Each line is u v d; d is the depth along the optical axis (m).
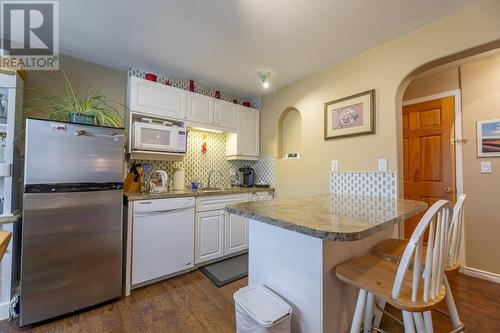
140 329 1.57
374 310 1.35
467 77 2.42
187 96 2.73
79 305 1.74
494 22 1.50
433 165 2.66
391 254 1.33
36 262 1.60
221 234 2.68
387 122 2.03
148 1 1.54
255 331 1.10
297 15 1.68
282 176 3.07
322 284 1.08
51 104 2.14
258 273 1.42
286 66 2.49
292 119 3.11
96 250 1.82
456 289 2.07
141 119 2.48
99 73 2.45
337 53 2.22
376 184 2.08
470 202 2.38
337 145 2.42
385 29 1.85
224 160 3.42
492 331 1.52
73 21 1.74
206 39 1.99
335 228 0.92
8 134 1.70
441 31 1.72
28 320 1.58
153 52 2.21
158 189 2.52
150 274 2.12
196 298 1.94
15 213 1.74
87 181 1.79
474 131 2.38
